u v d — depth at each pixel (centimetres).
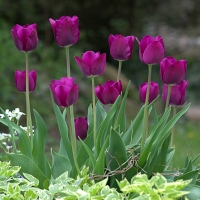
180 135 945
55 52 1280
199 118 1212
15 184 273
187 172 304
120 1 1536
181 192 239
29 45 319
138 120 340
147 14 1574
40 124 324
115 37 331
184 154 757
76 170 317
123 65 1488
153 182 241
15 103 950
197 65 1570
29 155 324
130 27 1567
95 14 1530
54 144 805
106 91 327
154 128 331
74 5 1445
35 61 1065
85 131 343
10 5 1265
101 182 260
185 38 1631
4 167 282
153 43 295
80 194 246
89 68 312
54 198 282
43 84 1009
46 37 1350
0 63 942
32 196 266
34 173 306
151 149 311
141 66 1486
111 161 309
